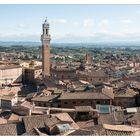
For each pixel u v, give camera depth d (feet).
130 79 638.12
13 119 256.93
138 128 171.53
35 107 319.06
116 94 398.42
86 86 457.27
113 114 255.29
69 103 376.89
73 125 216.74
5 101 365.61
